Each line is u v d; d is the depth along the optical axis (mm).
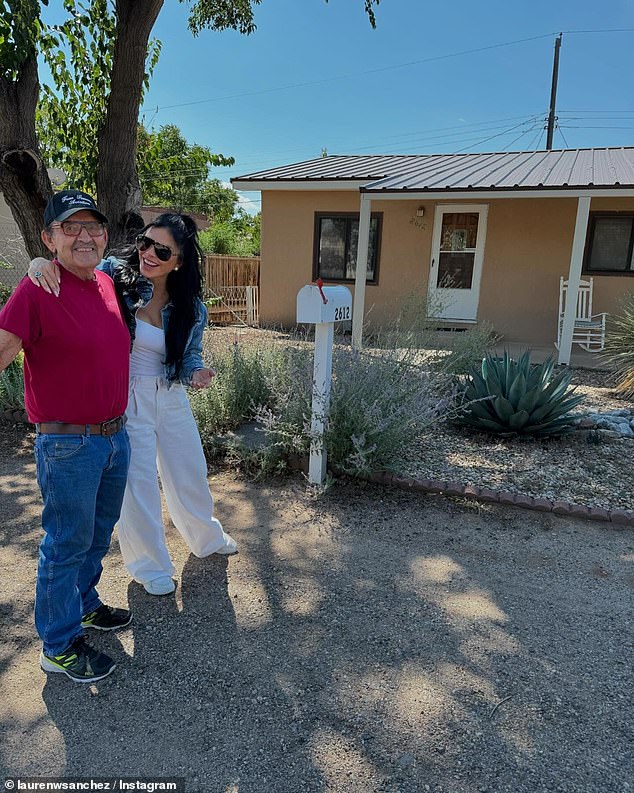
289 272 12883
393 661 2529
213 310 13469
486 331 9445
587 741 2119
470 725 2186
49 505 2232
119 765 2004
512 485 4375
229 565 3293
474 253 11586
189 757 2039
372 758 2039
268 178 12047
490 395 5418
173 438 2943
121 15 5473
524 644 2650
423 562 3346
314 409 4160
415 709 2260
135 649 2590
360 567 3285
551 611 2904
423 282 11977
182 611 2867
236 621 2795
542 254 11156
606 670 2492
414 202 11766
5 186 5355
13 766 1993
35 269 2008
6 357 1967
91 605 2674
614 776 1976
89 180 6836
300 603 2945
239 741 2107
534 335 11469
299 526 3762
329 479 4164
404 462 4715
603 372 8625
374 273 12305
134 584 3094
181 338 2742
